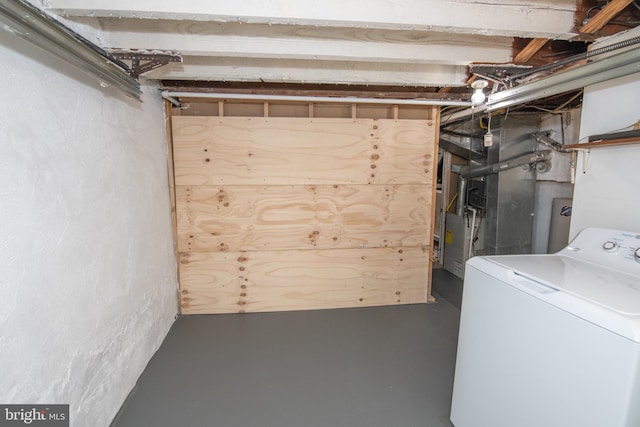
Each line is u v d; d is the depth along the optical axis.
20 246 0.94
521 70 1.76
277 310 2.65
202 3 1.13
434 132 2.63
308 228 2.59
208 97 2.24
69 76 1.19
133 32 1.47
